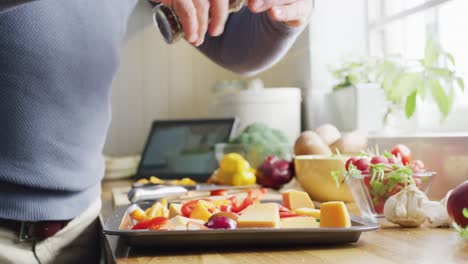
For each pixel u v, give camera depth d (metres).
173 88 2.80
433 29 1.34
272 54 1.13
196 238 0.67
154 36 2.79
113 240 0.76
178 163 2.04
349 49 1.78
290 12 0.88
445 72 1.10
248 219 0.69
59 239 0.94
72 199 0.93
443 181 1.05
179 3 0.65
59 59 0.85
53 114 0.87
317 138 1.37
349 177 0.89
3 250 0.88
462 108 1.22
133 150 2.78
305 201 0.90
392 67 1.29
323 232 0.67
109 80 1.00
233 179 1.45
